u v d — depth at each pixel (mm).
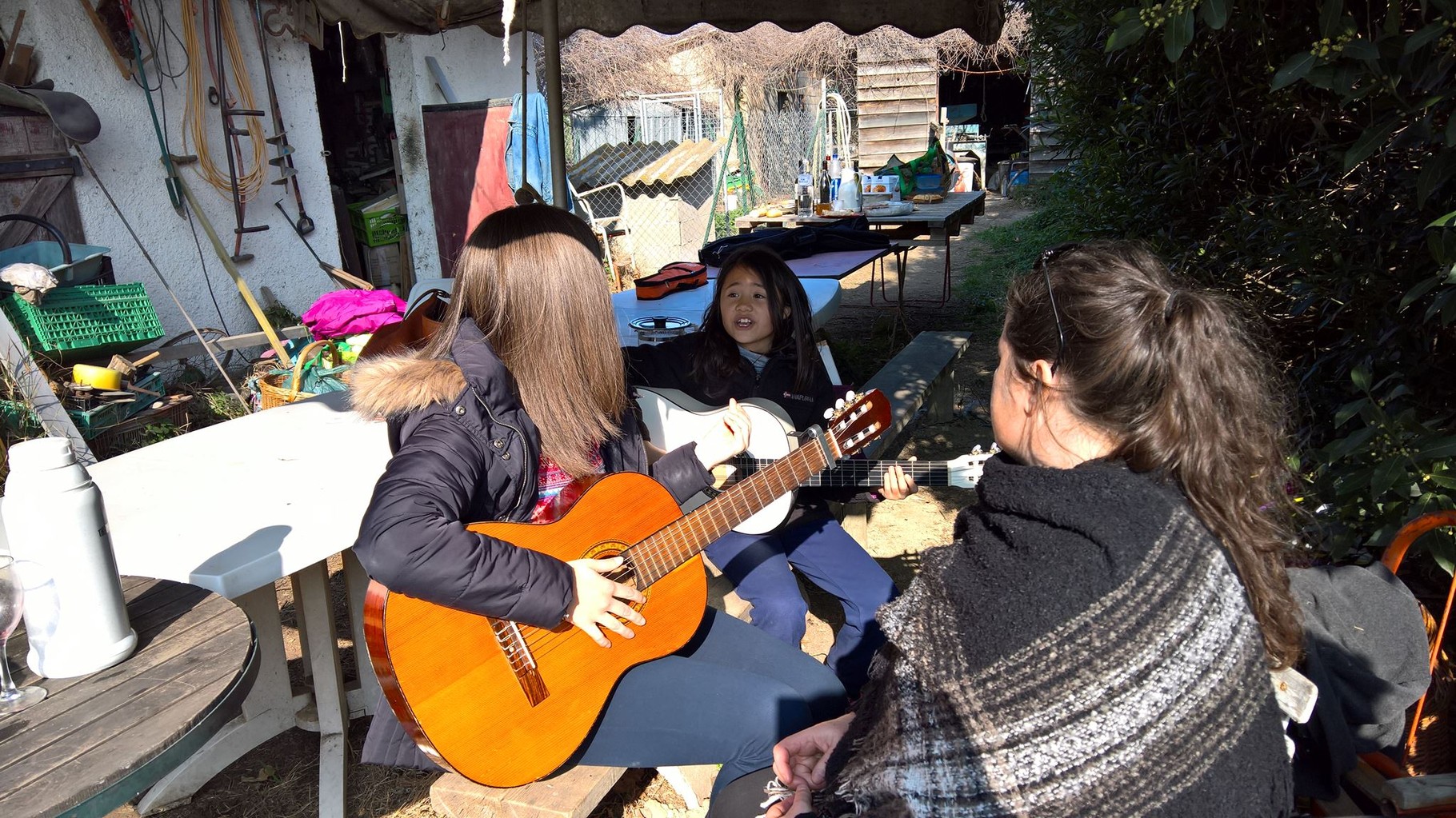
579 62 12375
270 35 7453
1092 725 950
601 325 1936
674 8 4527
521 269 1857
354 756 2873
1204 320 1088
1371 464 2029
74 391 5234
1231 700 987
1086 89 3953
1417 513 1982
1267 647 1121
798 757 1608
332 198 8719
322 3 4391
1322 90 2596
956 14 4613
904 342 7969
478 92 9625
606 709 1976
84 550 1618
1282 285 2705
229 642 1751
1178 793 949
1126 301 1095
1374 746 1805
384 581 1661
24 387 4895
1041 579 994
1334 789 1683
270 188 7562
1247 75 2822
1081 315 1101
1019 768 953
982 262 11445
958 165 13883
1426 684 1811
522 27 4242
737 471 2771
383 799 2717
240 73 7203
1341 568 1904
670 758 1970
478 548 1663
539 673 1905
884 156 15008
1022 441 1189
